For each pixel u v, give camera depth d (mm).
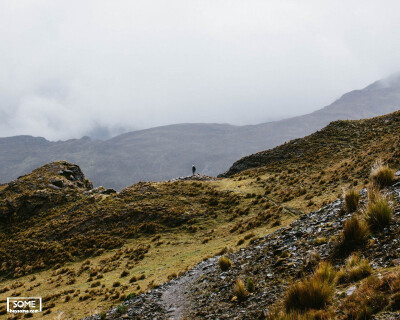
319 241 9953
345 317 5199
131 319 11586
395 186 11445
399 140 41438
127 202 52281
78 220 49094
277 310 6688
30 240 45656
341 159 48562
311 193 36219
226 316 8164
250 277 10195
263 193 44344
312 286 6289
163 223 42250
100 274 29891
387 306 4891
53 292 27062
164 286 15469
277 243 12148
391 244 7316
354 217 8680
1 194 63969
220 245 27656
